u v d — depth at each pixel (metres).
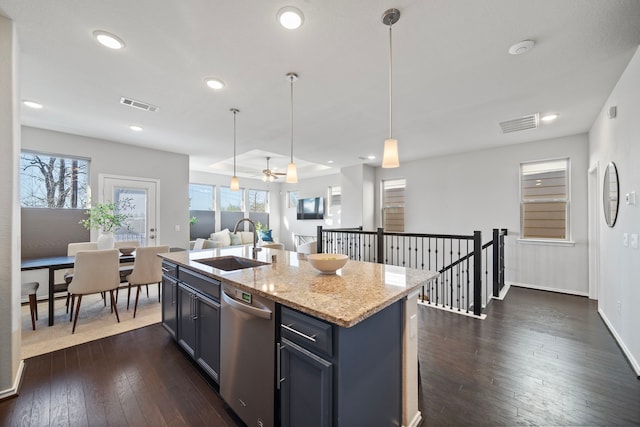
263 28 1.93
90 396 1.90
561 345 2.60
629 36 1.99
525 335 2.82
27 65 2.39
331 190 8.50
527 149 4.77
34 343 2.66
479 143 4.81
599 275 3.51
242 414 1.62
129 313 3.46
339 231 4.95
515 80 2.64
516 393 1.92
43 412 1.74
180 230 5.53
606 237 3.13
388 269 2.05
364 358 1.28
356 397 1.24
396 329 1.53
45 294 4.00
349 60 2.31
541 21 1.84
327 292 1.45
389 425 1.47
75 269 2.92
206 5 1.72
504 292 4.40
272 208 9.81
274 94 2.95
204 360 2.05
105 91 2.88
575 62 2.32
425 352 2.47
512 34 1.98
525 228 4.86
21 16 1.82
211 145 4.98
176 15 1.80
